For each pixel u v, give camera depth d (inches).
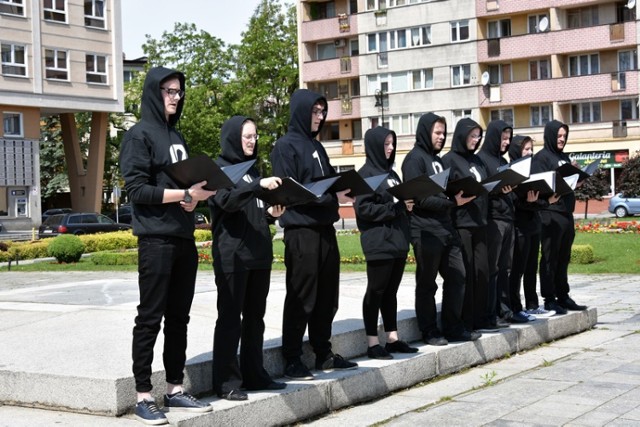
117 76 1943.9
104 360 262.1
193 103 2078.0
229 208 244.2
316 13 2317.9
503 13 2018.9
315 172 282.8
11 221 1764.3
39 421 230.1
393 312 324.8
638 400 279.3
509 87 2038.6
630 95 1900.8
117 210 1929.1
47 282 777.6
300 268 276.1
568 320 422.0
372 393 292.7
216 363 252.1
